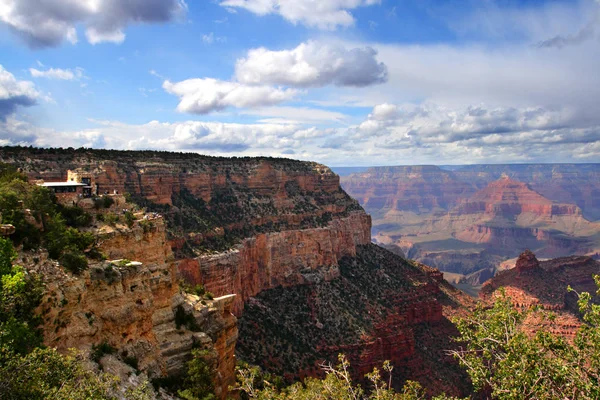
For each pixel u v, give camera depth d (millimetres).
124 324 43469
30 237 40375
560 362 30750
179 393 46438
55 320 36625
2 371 26234
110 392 34406
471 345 36750
